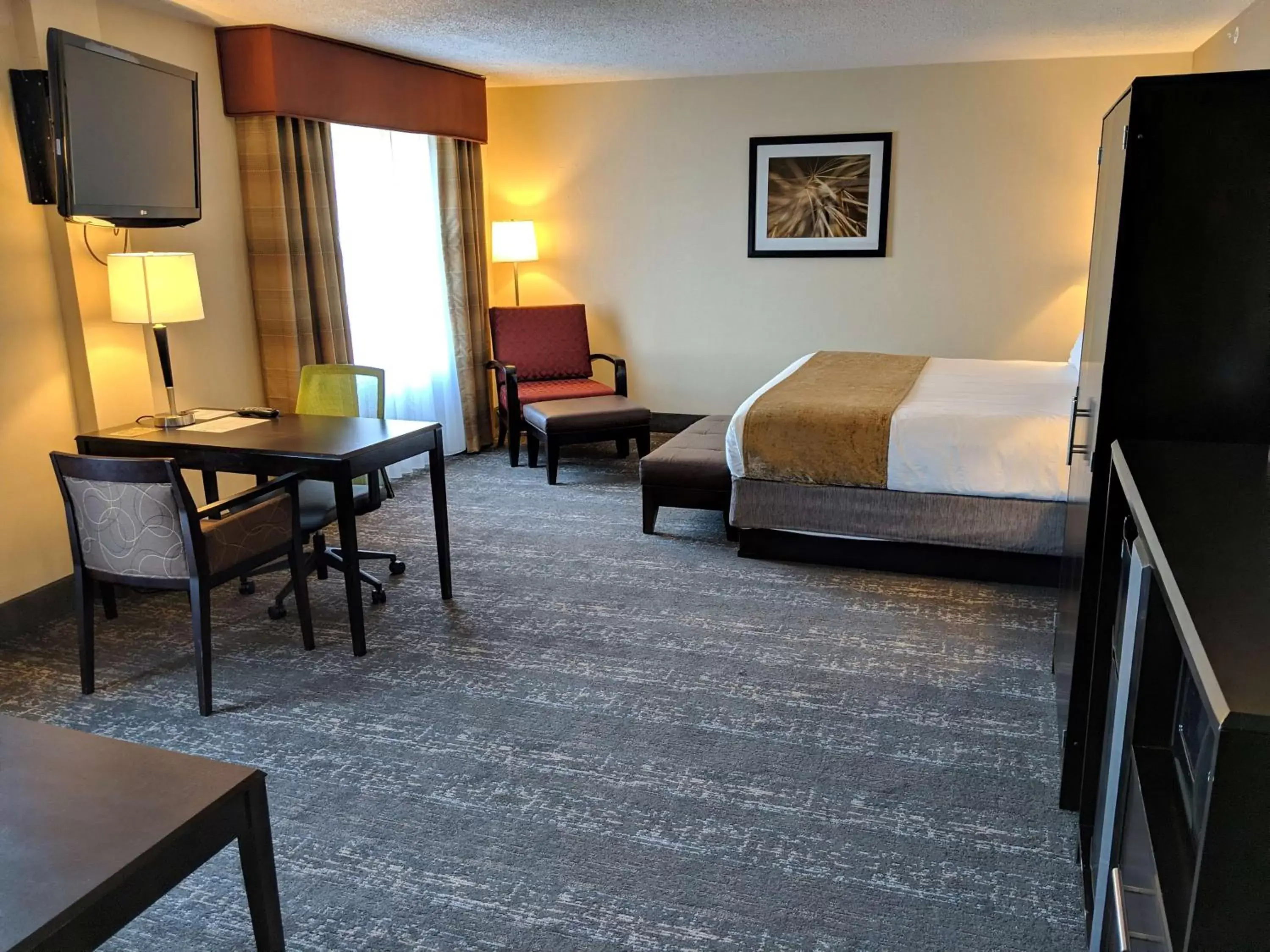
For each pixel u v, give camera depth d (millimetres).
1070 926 1764
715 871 1925
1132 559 1274
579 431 4949
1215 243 1665
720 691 2697
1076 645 1959
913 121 5359
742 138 5664
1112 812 1310
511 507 4574
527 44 4543
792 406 3713
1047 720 2512
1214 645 893
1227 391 1719
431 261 5391
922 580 3545
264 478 4047
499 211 6176
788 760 2332
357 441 3018
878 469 3490
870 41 4555
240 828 1370
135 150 3152
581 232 6094
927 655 2906
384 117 4699
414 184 5172
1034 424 3340
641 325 6156
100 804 1298
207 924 1807
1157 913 1019
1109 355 1750
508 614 3279
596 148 5922
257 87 3975
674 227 5922
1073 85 5070
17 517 3186
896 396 3832
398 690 2730
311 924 1793
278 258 4156
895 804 2146
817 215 5641
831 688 2701
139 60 3121
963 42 4582
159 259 3129
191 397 3941
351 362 4656
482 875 1926
